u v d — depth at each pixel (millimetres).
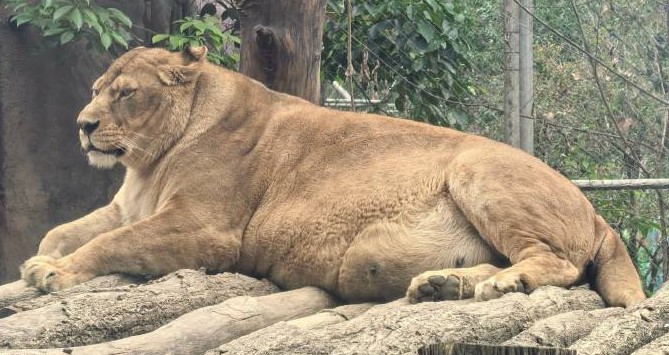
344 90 14508
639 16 14578
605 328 5059
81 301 5797
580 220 6684
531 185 6594
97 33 12734
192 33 13367
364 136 7387
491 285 5914
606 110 13344
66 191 13273
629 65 14273
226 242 7289
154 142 7719
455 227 6707
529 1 11125
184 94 7773
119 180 13484
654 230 13078
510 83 11000
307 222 7066
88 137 7621
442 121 12703
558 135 13258
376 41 12445
